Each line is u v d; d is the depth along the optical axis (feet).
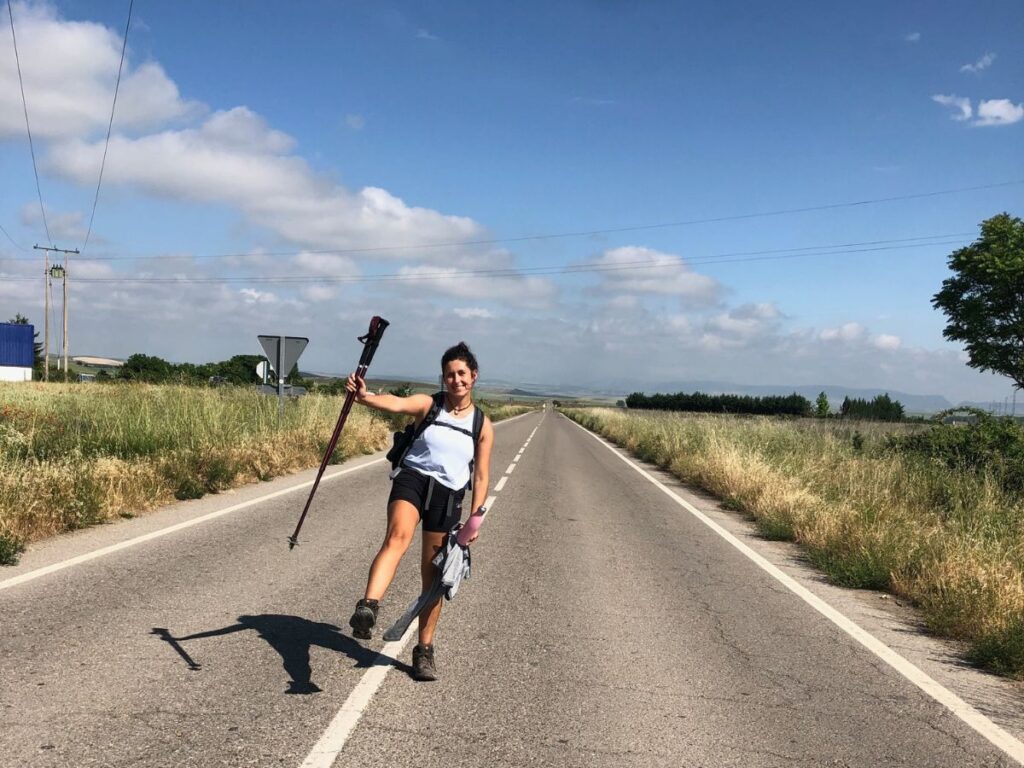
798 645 18.58
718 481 49.78
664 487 53.42
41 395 72.18
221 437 47.91
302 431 58.80
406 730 12.66
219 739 11.96
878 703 14.98
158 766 10.99
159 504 34.71
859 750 12.77
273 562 24.56
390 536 14.12
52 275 199.21
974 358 141.28
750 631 19.58
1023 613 19.86
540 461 72.13
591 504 43.06
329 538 28.94
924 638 19.80
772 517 36.37
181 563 23.91
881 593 24.68
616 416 164.66
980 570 23.04
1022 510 33.86
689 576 25.72
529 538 31.60
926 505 37.55
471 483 15.11
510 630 18.69
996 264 131.54
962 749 13.00
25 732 11.89
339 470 52.75
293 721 12.78
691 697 14.83
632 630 19.16
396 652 16.67
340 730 12.50
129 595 20.02
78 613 18.28
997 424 49.80
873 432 65.16
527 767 11.57
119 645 16.15
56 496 28.73
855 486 40.19
